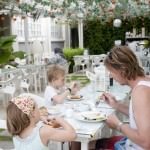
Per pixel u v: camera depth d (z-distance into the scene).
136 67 1.77
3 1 4.38
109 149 2.25
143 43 10.15
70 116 2.31
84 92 3.41
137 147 1.82
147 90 1.68
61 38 12.52
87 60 9.34
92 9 5.43
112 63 1.79
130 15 7.07
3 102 5.37
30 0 4.77
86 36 14.02
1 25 8.98
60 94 3.06
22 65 6.13
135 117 1.67
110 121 1.93
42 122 1.92
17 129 1.68
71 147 2.50
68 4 5.00
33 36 10.45
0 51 3.04
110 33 13.58
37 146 1.69
